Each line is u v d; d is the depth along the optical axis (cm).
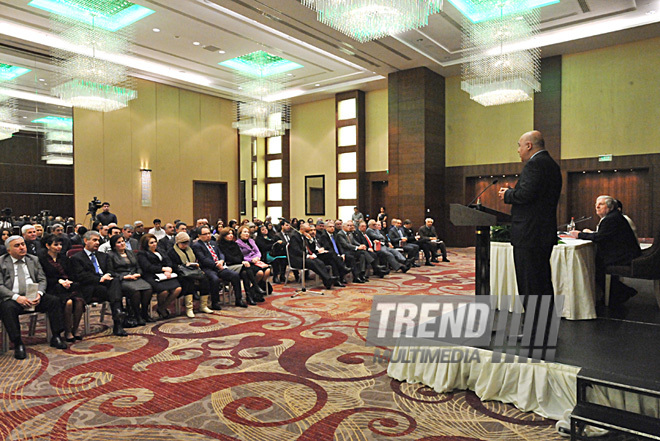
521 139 316
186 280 556
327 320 530
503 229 421
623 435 225
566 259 392
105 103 1076
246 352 409
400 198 1380
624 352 299
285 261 820
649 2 943
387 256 914
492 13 990
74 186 1277
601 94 1171
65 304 450
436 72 1376
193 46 1173
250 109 1395
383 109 1544
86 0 929
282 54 1238
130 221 1385
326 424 268
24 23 998
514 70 991
